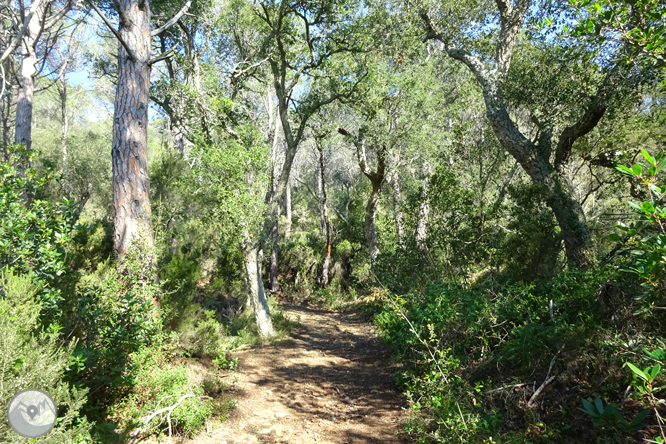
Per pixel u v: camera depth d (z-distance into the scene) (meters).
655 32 3.33
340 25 12.25
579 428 3.66
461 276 9.33
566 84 8.39
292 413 5.76
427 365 5.95
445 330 6.25
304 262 24.44
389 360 8.16
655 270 2.25
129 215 6.57
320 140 17.77
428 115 16.91
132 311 4.95
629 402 3.61
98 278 5.78
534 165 8.25
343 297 21.92
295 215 34.50
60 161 24.59
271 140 22.25
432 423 4.62
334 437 4.90
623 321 4.18
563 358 4.50
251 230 11.14
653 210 2.06
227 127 11.59
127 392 4.93
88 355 3.94
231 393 6.36
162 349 6.07
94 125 37.06
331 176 35.06
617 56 6.20
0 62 6.58
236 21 14.74
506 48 9.74
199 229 11.77
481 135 10.26
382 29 13.01
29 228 4.32
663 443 2.10
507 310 5.88
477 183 10.02
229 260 14.20
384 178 17.56
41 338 3.04
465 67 16.58
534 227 7.32
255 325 11.58
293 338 11.67
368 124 14.79
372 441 4.71
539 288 6.25
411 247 11.76
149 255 6.42
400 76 15.30
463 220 9.73
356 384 7.10
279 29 11.84
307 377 7.66
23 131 11.94
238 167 10.16
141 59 6.82
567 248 7.42
